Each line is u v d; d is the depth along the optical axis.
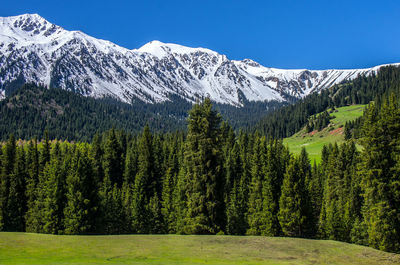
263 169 52.28
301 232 46.94
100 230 49.09
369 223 41.31
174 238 32.50
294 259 25.64
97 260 23.66
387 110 40.28
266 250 28.03
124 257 24.83
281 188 48.38
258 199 53.03
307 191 48.22
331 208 56.88
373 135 40.28
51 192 48.44
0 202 57.78
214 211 42.44
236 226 53.44
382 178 39.19
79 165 47.66
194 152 43.75
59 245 28.64
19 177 59.25
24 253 25.56
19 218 58.12
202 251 27.31
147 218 59.03
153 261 23.86
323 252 27.75
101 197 54.06
